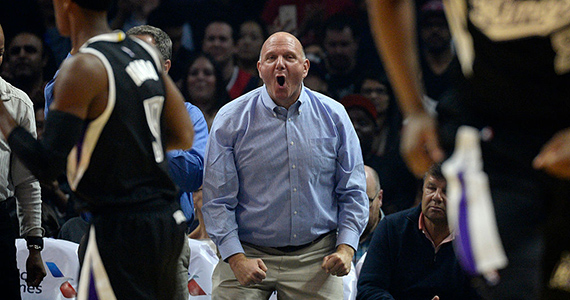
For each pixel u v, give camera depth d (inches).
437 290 488.4
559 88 202.1
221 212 475.5
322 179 483.5
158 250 350.9
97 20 361.4
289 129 476.7
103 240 342.6
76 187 342.3
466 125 215.8
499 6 207.6
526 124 206.8
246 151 478.6
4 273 493.0
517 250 198.8
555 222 204.2
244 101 486.9
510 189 205.2
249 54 950.4
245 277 461.4
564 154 191.0
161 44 551.8
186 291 404.5
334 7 965.8
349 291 527.2
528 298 195.2
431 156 220.5
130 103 343.0
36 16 927.7
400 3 218.7
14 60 896.9
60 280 521.3
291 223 476.4
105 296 340.5
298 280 480.7
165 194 360.2
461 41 217.5
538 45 201.3
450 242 488.4
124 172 343.0
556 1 200.5
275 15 968.9
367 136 832.9
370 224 590.6
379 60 935.7
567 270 203.3
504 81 206.4
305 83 914.1
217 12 957.8
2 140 490.9
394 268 497.4
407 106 224.2
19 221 546.6
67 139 323.0
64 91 325.4
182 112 379.2
